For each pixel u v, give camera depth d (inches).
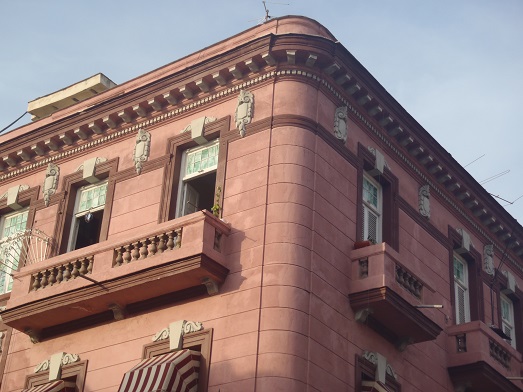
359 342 804.0
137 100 927.0
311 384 728.3
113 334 828.0
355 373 784.9
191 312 786.8
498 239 1107.3
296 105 832.3
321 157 831.1
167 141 902.4
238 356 739.4
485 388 931.3
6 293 941.2
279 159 810.2
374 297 796.0
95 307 831.7
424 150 969.5
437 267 963.3
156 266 782.5
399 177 946.1
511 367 971.3
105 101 944.9
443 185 1016.2
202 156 882.8
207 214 783.7
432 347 911.7
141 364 767.1
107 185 935.7
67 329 862.5
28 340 888.9
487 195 1064.8
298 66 848.3
